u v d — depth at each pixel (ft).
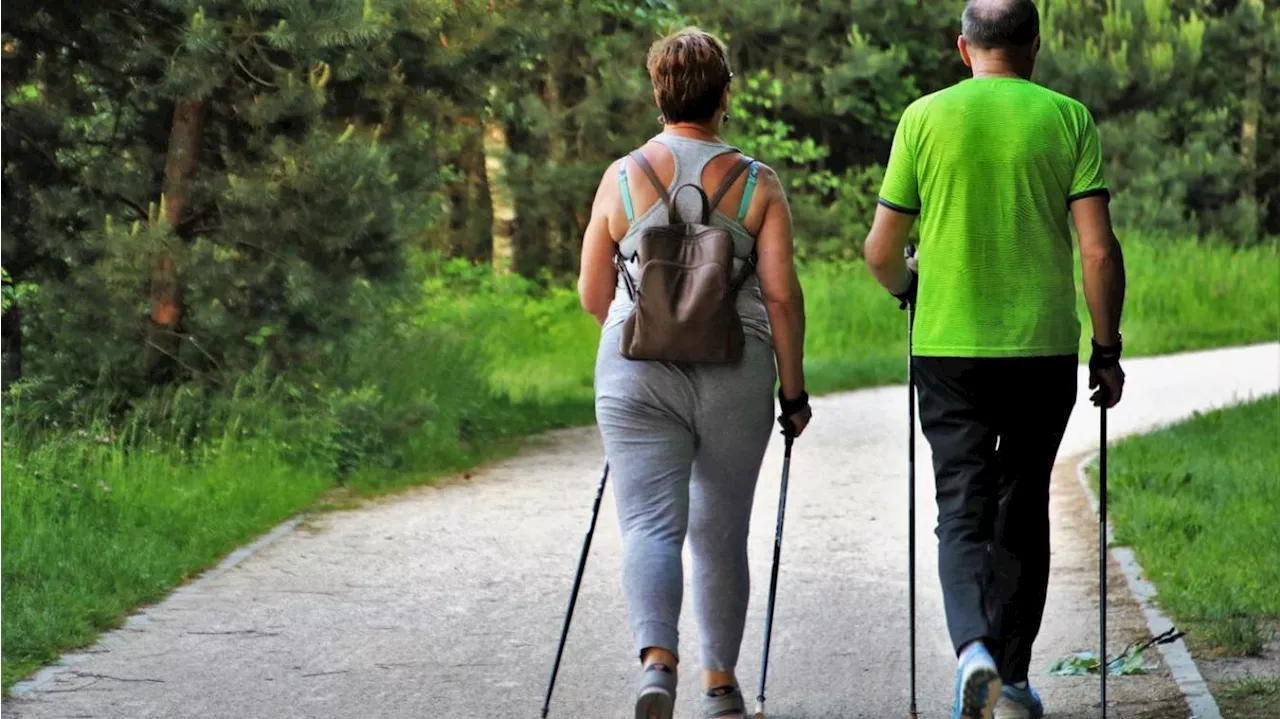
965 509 23.24
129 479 44.45
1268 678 26.37
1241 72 188.55
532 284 121.80
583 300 23.90
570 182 125.49
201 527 41.55
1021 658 24.39
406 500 49.65
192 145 55.83
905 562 38.96
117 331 54.13
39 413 50.47
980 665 21.33
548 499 49.88
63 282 53.36
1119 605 33.09
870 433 68.23
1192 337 130.52
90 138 56.18
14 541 36.63
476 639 31.14
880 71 159.12
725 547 23.86
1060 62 175.01
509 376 94.22
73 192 53.26
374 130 60.13
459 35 60.75
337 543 41.83
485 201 138.62
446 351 71.46
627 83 125.39
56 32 53.78
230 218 55.26
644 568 22.35
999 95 23.27
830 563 38.81
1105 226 23.04
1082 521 43.86
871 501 48.96
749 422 22.98
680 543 22.68
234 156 56.39
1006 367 23.26
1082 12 181.68
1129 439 60.13
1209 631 30.04
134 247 52.26
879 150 173.47
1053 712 25.31
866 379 97.14
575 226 135.64
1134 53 177.78
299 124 55.88
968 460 23.43
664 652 22.04
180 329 55.88
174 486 45.03
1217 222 178.81
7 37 53.88
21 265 53.42
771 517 45.88
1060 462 57.26
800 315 23.15
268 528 44.04
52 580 34.14
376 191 55.88
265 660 29.48
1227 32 186.09
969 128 23.20
